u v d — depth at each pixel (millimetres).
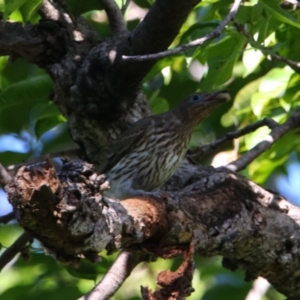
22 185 6473
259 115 12414
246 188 9492
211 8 12617
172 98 16312
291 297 9953
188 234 8070
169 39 9680
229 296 15781
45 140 16391
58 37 10914
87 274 11648
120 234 7355
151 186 11773
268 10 10305
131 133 11219
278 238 9406
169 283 7875
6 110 15508
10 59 11094
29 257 11789
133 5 16391
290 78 12477
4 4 10867
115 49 10109
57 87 10805
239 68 15875
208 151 11891
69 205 6613
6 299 15062
